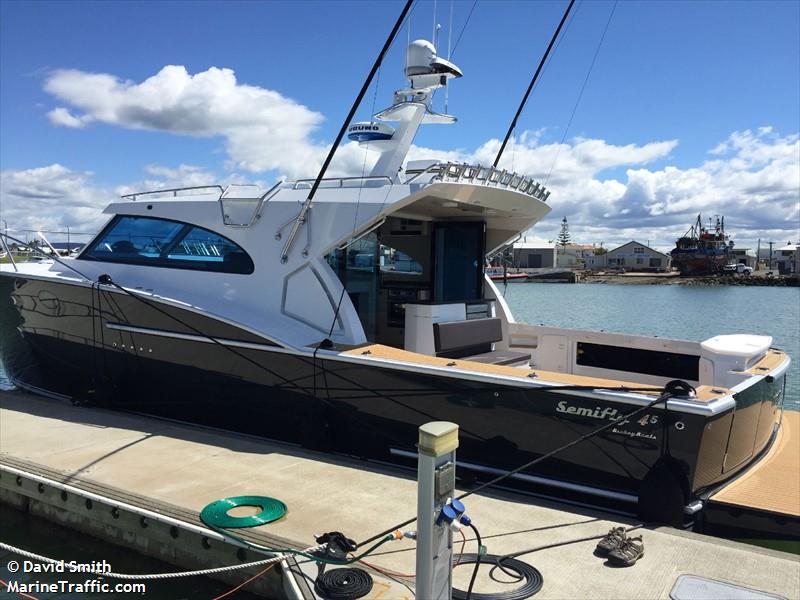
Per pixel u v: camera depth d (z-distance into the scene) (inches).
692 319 1126.4
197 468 215.2
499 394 201.6
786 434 246.2
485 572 147.6
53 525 206.7
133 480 203.6
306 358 234.2
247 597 161.6
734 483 195.3
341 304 241.4
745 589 139.4
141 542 184.9
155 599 168.4
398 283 311.3
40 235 312.2
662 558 155.3
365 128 277.4
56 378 309.6
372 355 225.9
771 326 1011.3
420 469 112.1
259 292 255.1
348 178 247.1
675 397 178.4
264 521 171.2
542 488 200.5
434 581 112.6
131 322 271.9
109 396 285.0
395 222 307.0
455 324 265.3
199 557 171.8
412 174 260.2
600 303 1612.9
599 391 185.0
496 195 253.0
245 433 258.8
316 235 243.6
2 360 340.2
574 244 4586.6
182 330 258.5
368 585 139.6
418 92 278.7
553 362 302.4
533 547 161.9
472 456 211.0
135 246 287.0
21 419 273.1
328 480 205.6
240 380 250.4
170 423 272.7
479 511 185.9
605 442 187.6
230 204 261.9
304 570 147.9
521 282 3127.5
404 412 219.9
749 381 199.6
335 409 233.3
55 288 290.7
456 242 308.0
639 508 182.7
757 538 178.9
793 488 191.5
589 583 142.6
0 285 310.2
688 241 3159.5
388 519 175.8
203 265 269.3
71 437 248.2
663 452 179.6
